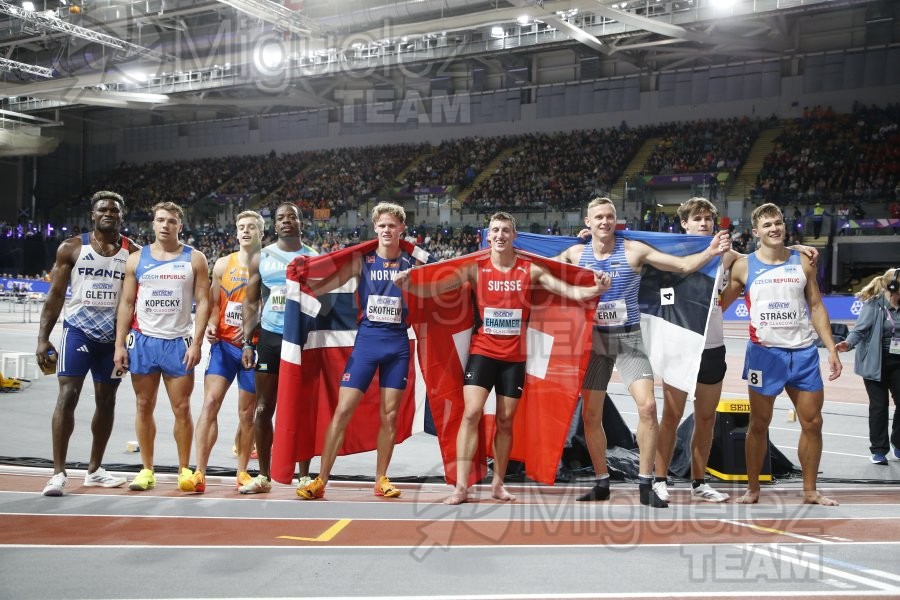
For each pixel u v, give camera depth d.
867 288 6.38
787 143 26.95
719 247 4.63
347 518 4.16
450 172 32.31
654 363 5.01
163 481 5.25
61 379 4.77
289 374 4.80
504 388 4.72
